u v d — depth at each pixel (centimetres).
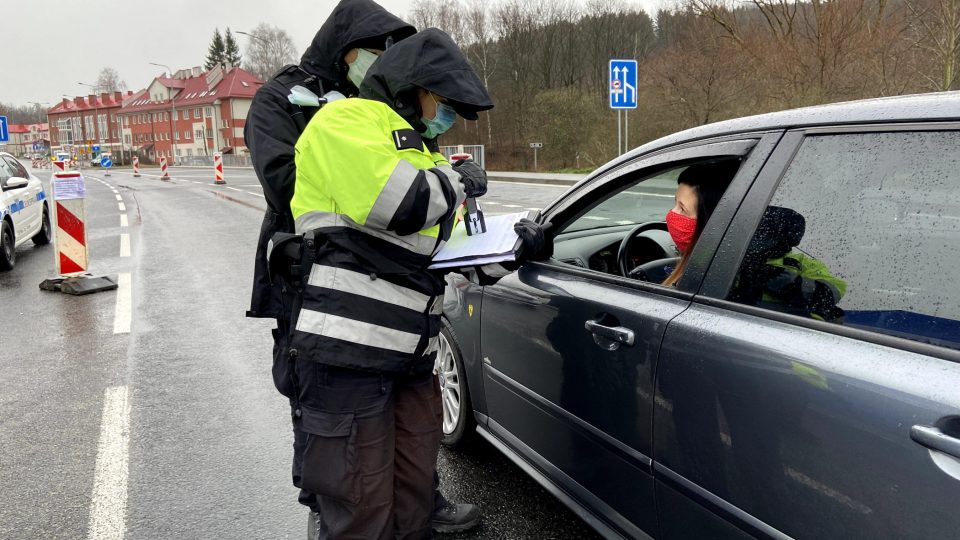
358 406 202
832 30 1945
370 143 182
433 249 204
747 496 168
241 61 10925
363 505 205
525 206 1372
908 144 154
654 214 282
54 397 428
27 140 13062
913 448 132
